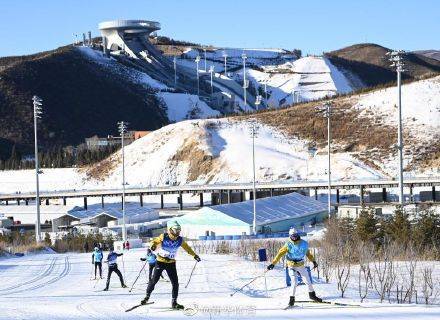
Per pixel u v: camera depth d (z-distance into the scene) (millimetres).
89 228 99062
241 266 38406
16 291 34812
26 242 77500
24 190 189500
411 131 171000
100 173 191000
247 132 189500
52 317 18703
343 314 18219
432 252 42562
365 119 181625
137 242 76000
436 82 190625
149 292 19938
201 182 170125
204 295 27109
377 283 30078
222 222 91125
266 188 138500
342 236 50000
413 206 89312
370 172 155250
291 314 18344
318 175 158625
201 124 193000
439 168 153875
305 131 185000
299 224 101688
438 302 24109
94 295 29906
